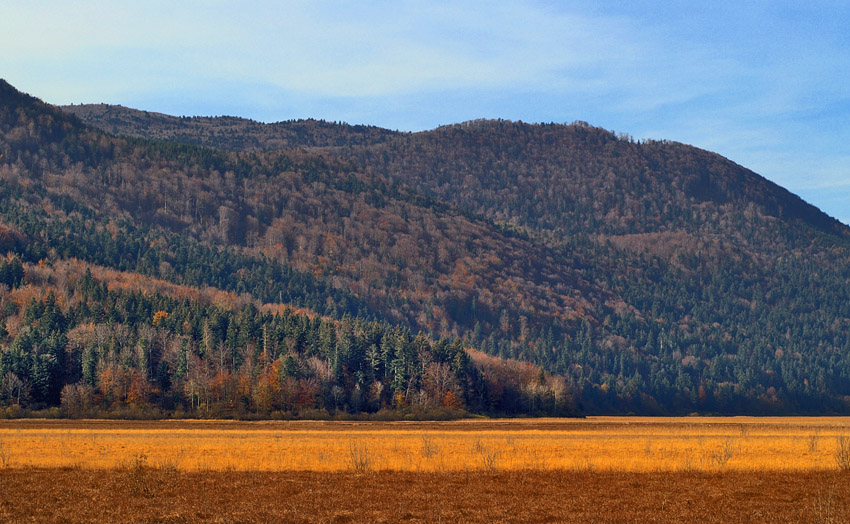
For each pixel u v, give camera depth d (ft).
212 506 162.71
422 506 165.37
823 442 323.98
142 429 375.45
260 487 184.65
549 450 277.23
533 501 171.73
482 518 154.71
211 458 239.71
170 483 187.52
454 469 216.33
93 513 155.33
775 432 430.20
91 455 245.65
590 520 153.89
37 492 175.32
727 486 192.85
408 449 274.98
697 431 431.02
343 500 170.50
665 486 192.13
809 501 173.58
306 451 263.29
